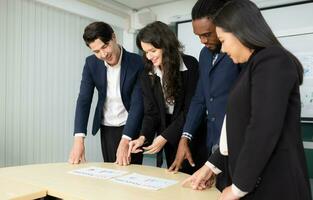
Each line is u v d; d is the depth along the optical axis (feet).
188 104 5.28
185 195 3.46
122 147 5.35
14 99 8.73
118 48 5.97
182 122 5.17
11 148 8.65
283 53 2.59
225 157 3.48
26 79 9.02
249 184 2.49
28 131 9.10
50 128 9.73
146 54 5.21
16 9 8.70
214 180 3.75
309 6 8.65
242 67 3.06
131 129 5.57
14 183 3.82
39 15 9.29
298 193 2.57
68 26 10.18
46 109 9.60
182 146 4.91
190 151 5.12
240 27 2.69
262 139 2.42
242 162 2.52
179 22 11.09
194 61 5.48
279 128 2.42
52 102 9.78
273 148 2.44
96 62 6.13
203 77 4.84
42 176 4.22
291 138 2.62
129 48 12.20
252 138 2.47
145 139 5.40
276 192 2.57
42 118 9.48
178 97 5.33
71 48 10.33
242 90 2.73
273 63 2.53
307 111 8.55
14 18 8.66
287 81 2.48
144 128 5.49
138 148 5.23
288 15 8.96
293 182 2.56
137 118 5.69
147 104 5.58
